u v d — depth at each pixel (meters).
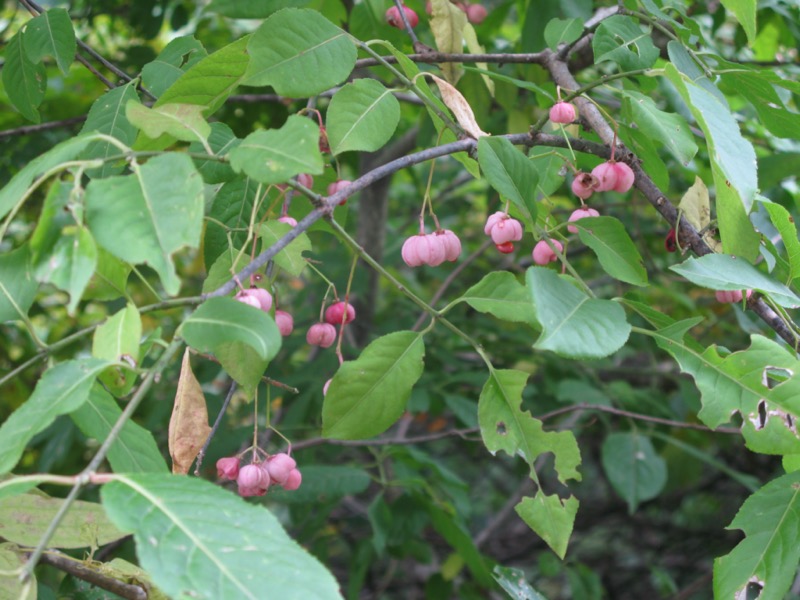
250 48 0.49
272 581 0.36
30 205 0.90
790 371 0.46
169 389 0.95
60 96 0.94
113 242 0.38
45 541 0.37
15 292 0.43
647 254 0.88
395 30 0.71
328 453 0.85
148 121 0.44
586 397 0.92
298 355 1.23
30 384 1.08
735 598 0.46
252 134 0.42
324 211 0.46
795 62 0.85
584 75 0.96
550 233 0.53
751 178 0.46
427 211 1.22
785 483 0.47
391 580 1.28
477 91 0.77
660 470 0.89
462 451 1.35
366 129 0.50
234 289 0.49
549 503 0.50
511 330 1.07
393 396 0.49
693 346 0.48
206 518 0.37
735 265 0.48
